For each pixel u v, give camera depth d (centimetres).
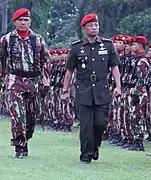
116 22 3412
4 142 1505
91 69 1139
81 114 1136
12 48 1210
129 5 3391
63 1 5269
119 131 1510
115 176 998
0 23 4516
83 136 1135
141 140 1423
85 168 1074
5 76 1236
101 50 1145
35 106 1235
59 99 2014
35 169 1053
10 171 1030
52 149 1355
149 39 3228
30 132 1256
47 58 1232
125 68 1447
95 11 3459
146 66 1362
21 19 1213
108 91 1147
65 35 4488
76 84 1155
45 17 3881
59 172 1024
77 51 1150
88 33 1145
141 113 1416
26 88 1215
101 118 1135
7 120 2522
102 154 1296
